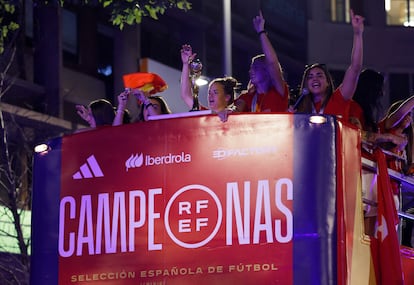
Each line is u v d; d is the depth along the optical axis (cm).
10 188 2338
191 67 1130
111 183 1011
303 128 944
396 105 1209
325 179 930
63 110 3509
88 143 1030
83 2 2402
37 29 3412
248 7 4638
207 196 963
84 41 3659
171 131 988
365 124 1105
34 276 1038
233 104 1113
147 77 1181
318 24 4925
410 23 5072
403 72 5006
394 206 1007
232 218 951
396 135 1096
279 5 4766
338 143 936
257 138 955
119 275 995
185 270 964
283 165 942
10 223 2408
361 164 980
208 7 4306
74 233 1025
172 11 4059
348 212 936
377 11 5038
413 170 1138
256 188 947
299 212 930
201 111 981
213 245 955
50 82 3397
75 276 1018
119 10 1953
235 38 4478
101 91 3734
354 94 1116
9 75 3122
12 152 2808
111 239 1005
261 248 936
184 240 968
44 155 1052
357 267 946
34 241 1045
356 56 1065
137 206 995
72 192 1031
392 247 994
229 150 962
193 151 976
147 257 984
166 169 986
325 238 920
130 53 3784
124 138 1012
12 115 2739
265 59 1104
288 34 4828
